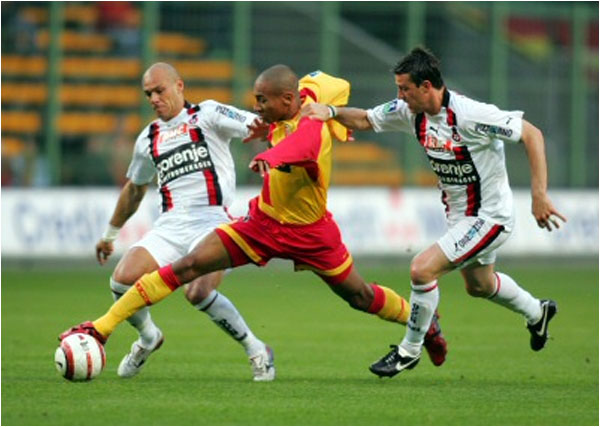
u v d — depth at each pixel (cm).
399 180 8631
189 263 3108
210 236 3141
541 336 3647
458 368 3759
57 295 6106
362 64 8438
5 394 3055
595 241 8631
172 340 4478
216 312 3297
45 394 3056
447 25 8588
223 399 2989
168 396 3034
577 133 8819
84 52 8112
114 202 7862
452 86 8581
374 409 2856
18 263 7850
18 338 4391
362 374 3569
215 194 3472
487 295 3534
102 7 8150
